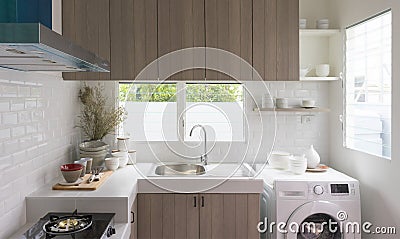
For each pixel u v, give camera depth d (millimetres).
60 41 1442
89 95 3576
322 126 3951
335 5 3764
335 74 3766
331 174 3377
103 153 3359
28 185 2486
